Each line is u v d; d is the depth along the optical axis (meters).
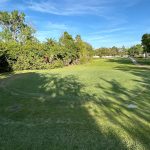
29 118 8.34
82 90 14.43
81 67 40.09
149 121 7.80
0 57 30.45
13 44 33.41
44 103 10.80
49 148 5.72
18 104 10.66
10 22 60.00
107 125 7.39
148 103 10.59
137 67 37.25
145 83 17.28
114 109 9.54
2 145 5.93
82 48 52.56
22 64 34.44
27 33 57.81
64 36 51.12
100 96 12.40
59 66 40.12
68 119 8.13
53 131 6.88
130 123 7.60
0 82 19.20
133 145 5.82
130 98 11.75
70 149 5.64
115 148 5.66
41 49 37.22
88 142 6.04
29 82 18.77
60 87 15.76
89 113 8.93
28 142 6.08
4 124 7.63
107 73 26.23
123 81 18.62
